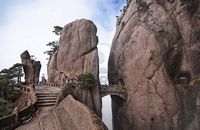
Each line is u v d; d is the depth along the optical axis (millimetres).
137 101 47344
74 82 42156
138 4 57594
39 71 46031
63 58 53688
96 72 48156
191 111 44312
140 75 48250
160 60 47781
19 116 18656
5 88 31453
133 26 56281
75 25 55469
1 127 15484
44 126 17594
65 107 21234
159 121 44188
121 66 54156
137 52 50094
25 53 43719
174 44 50375
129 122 48375
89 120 12719
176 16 52000
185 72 49062
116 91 49531
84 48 50906
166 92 45562
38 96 29609
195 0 49312
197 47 48188
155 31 51156
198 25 48906
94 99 44125
